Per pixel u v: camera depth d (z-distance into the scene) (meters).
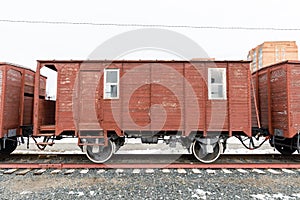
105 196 4.79
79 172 6.46
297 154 8.88
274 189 5.25
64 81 7.38
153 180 5.79
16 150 10.12
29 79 8.80
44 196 4.79
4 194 4.91
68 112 7.28
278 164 6.97
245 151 10.02
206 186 5.39
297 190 5.19
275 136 8.45
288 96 7.33
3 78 7.35
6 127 7.39
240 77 7.38
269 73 8.41
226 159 8.01
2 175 6.22
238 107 7.28
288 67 7.43
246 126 7.22
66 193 4.94
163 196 4.80
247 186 5.41
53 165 6.83
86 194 4.90
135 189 5.18
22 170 6.61
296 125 7.26
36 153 9.16
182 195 4.87
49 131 7.63
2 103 7.23
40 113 7.64
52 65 7.67
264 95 8.79
